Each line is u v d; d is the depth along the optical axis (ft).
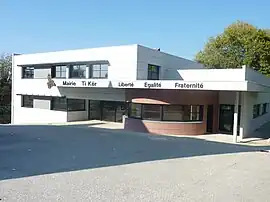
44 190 22.99
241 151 44.50
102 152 40.19
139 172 29.43
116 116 94.07
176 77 89.81
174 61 97.40
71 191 22.91
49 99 102.42
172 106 73.10
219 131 80.69
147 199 21.56
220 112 81.00
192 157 38.09
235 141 63.36
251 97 79.25
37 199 20.94
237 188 24.91
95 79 84.53
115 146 45.83
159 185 25.17
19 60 110.93
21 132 60.64
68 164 32.24
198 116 75.36
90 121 96.68
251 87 63.87
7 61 147.02
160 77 90.63
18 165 31.19
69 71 96.37
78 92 95.45
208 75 83.15
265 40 143.64
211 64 147.33
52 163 32.55
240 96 71.72
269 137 73.82
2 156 35.91
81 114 100.89
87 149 42.27
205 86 64.90
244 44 145.69
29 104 109.81
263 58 141.49
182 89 69.10
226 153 41.98
